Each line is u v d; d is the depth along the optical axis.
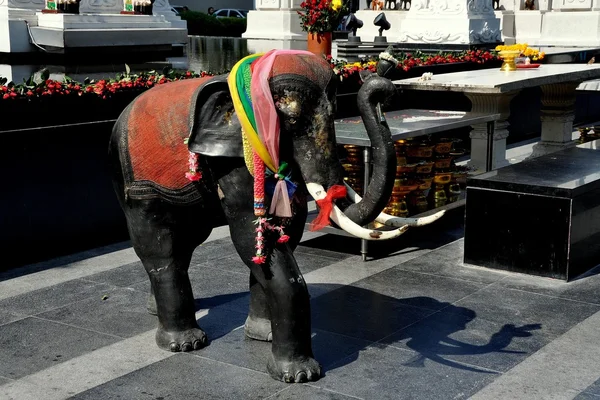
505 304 6.03
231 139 4.47
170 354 5.09
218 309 5.90
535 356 5.07
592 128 11.48
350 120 8.20
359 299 6.12
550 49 19.19
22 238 6.99
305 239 7.74
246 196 4.56
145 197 4.88
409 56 11.60
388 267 6.94
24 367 4.91
